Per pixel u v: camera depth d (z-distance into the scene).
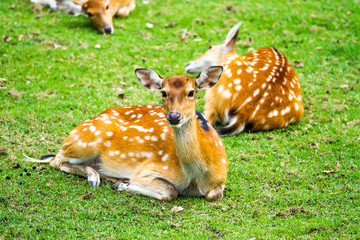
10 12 17.91
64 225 7.46
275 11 18.53
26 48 15.04
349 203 8.38
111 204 8.16
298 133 11.34
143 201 8.29
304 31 17.38
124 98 12.76
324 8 18.77
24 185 8.62
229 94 11.48
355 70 14.88
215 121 11.80
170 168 8.41
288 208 8.24
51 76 13.70
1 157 9.66
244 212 8.12
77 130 9.15
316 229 7.50
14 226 7.33
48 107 11.97
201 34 17.09
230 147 10.61
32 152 9.95
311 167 9.77
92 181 8.73
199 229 7.52
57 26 17.17
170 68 14.73
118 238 7.22
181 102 7.56
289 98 11.62
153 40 16.56
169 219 7.82
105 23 16.73
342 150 10.45
